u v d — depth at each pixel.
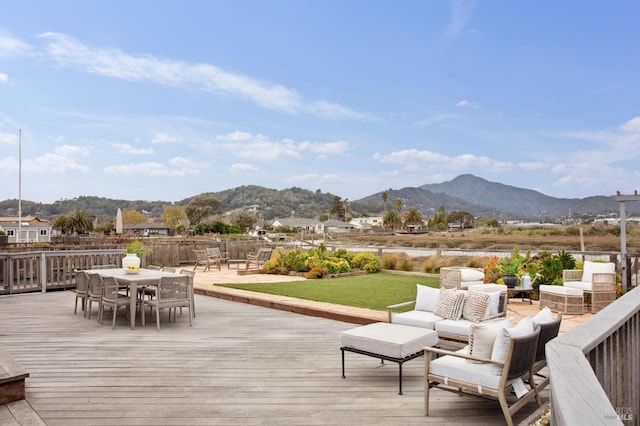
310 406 4.05
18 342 6.39
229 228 60.41
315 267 14.39
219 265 17.05
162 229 92.06
